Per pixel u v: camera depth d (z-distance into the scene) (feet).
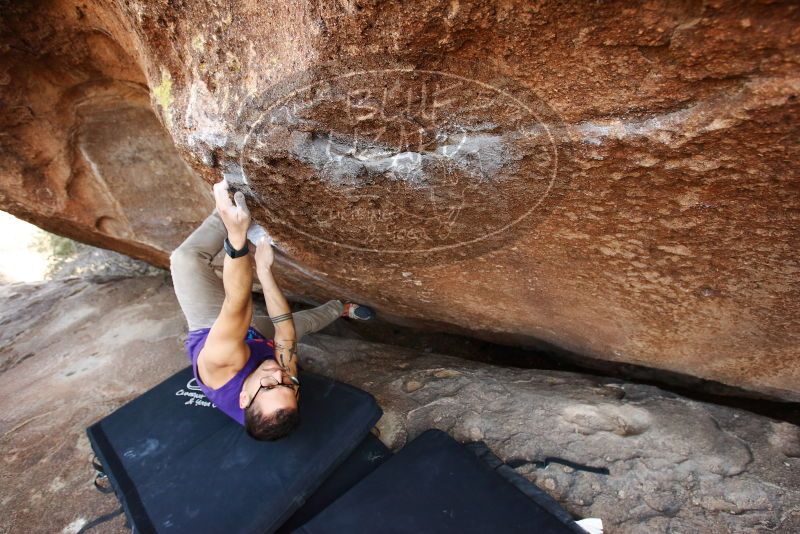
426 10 2.91
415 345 10.38
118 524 5.87
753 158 3.14
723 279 4.46
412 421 6.50
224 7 3.65
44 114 6.73
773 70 2.64
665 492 5.09
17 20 5.29
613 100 3.17
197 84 4.24
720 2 2.41
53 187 7.95
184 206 8.34
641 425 5.86
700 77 2.83
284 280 8.93
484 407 6.48
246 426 5.82
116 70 6.19
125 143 7.45
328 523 5.02
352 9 3.03
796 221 3.52
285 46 3.56
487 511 4.95
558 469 5.48
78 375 9.19
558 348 8.20
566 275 5.30
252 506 5.40
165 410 6.99
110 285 13.03
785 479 5.00
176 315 10.62
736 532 4.67
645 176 3.59
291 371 6.22
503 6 2.78
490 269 5.70
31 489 6.59
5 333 11.77
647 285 4.95
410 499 5.15
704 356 5.93
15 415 8.31
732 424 5.72
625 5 2.58
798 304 4.47
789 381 5.84
